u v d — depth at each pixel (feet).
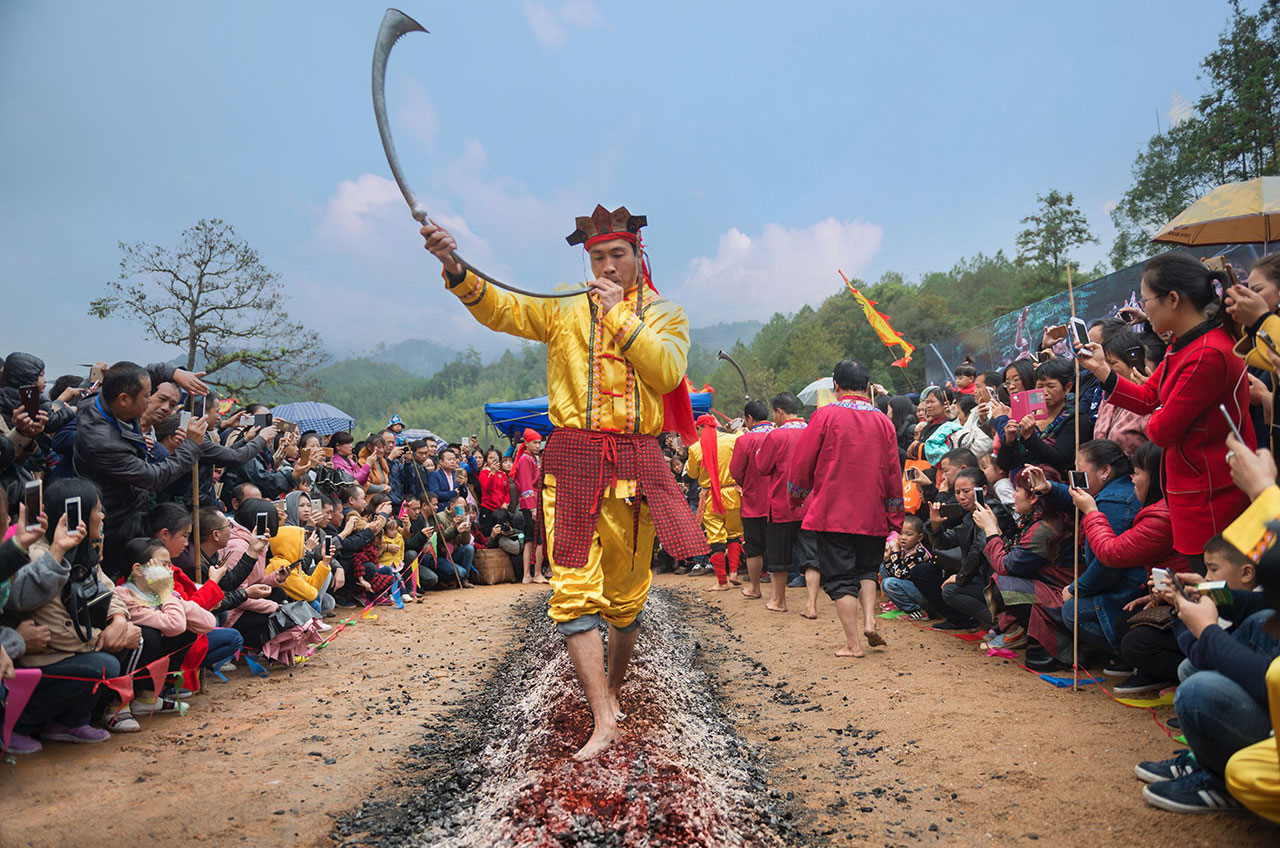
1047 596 15.81
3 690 11.43
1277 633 8.61
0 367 17.24
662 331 11.05
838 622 22.65
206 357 86.38
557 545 10.52
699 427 30.50
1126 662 14.65
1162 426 12.15
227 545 18.10
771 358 292.81
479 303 10.61
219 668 17.39
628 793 9.37
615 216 11.04
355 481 28.40
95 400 15.56
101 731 13.11
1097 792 10.43
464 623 24.68
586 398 10.71
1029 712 13.64
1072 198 126.82
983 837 9.59
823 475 18.39
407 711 15.31
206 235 82.28
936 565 20.90
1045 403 17.31
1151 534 13.17
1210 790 9.73
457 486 36.14
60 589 12.11
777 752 12.91
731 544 30.55
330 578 25.04
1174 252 12.66
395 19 9.63
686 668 17.72
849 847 9.51
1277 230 17.40
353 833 9.95
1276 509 8.13
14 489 13.85
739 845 9.09
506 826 8.96
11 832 9.48
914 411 30.32
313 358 91.30
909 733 13.17
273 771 12.01
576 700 12.74
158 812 10.34
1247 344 10.84
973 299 280.72
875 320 36.78
